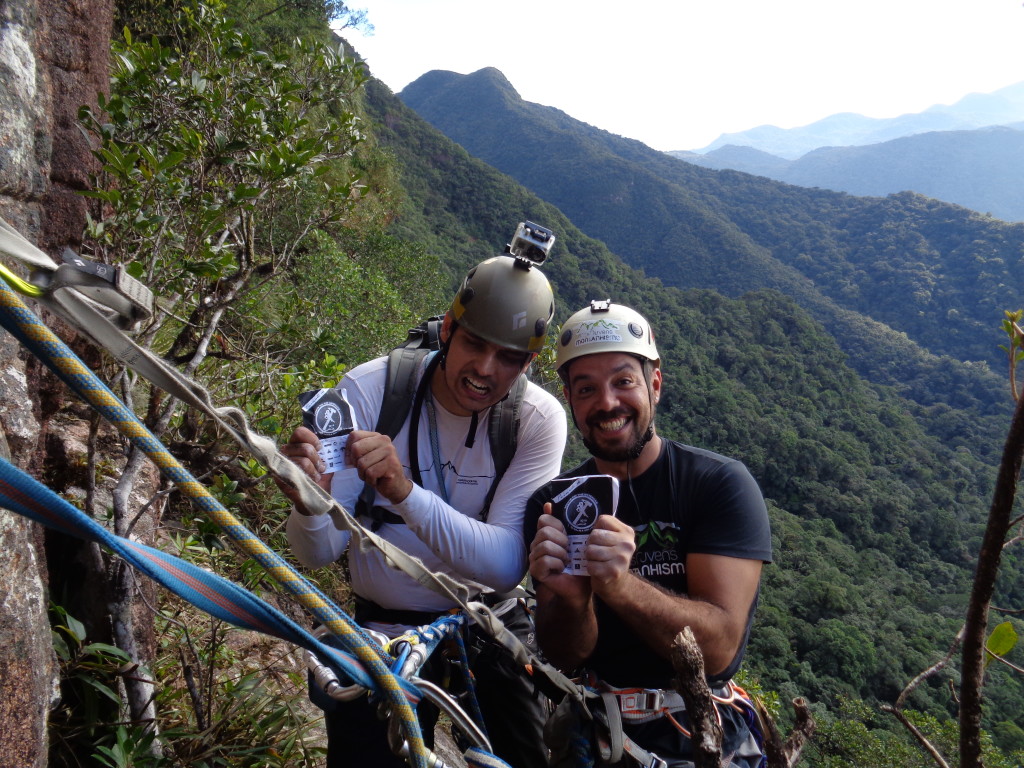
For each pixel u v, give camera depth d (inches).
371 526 71.0
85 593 73.4
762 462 3400.6
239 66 132.4
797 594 2314.2
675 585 65.2
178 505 130.9
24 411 53.1
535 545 55.0
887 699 1927.9
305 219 156.9
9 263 52.2
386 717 44.7
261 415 138.3
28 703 45.3
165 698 81.8
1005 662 39.1
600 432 64.9
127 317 23.4
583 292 4298.7
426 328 77.0
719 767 33.4
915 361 5718.5
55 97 84.6
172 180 103.7
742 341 4547.2
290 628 30.0
